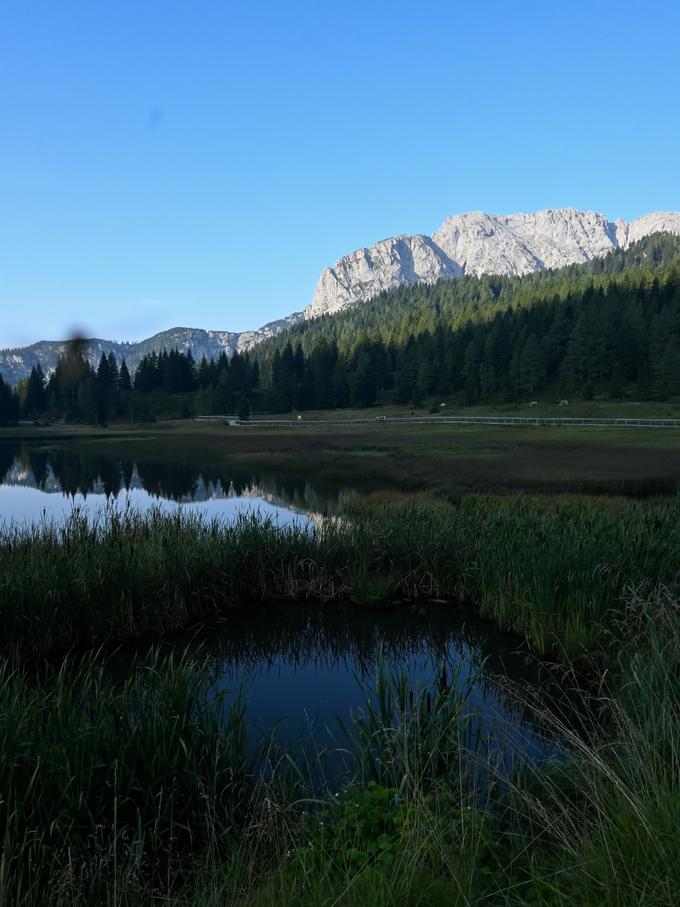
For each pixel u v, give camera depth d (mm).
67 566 9312
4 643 8359
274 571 11297
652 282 137125
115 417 120750
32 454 57375
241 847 3719
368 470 34656
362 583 10812
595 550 8688
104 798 4258
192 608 10242
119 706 4898
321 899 2723
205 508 23422
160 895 3600
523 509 13000
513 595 9367
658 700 4414
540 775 4176
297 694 7559
